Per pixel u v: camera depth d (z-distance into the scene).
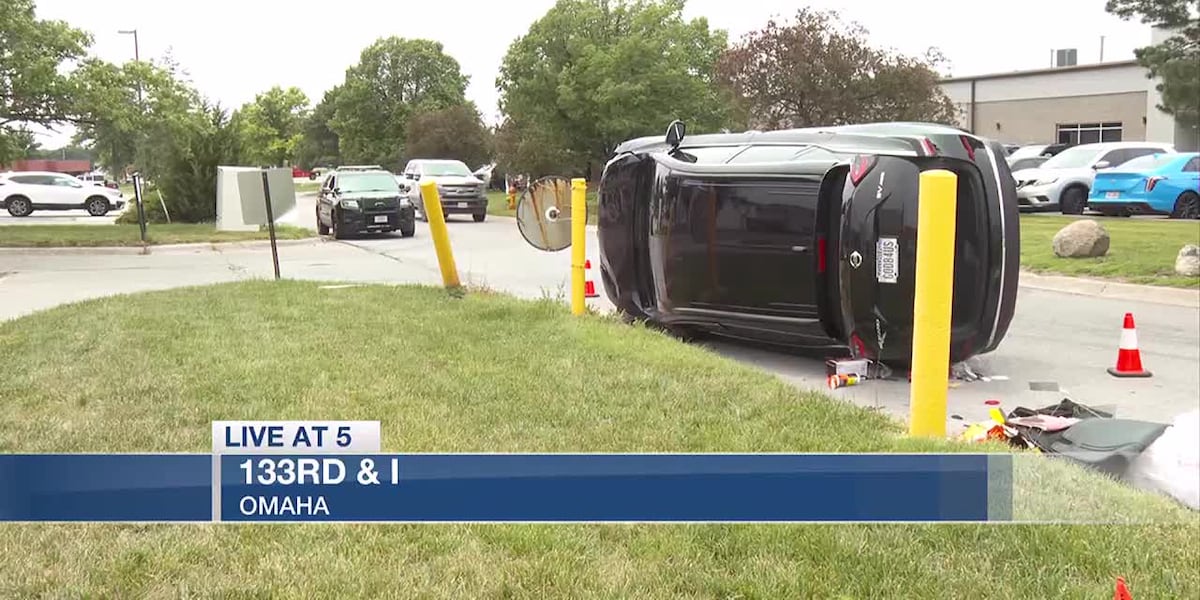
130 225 26.08
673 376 6.40
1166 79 21.48
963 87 49.75
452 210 27.95
